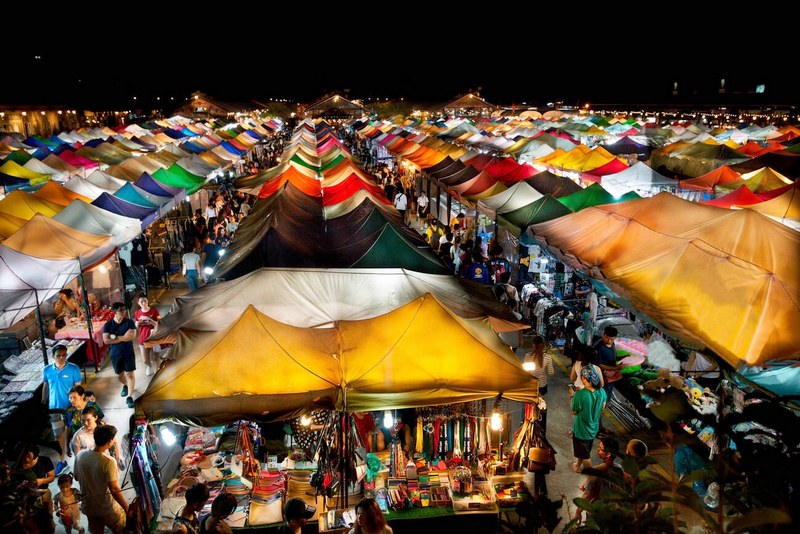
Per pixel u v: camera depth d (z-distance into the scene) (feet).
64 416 22.72
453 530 18.45
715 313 20.57
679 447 21.52
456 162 61.72
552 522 8.65
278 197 40.88
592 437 21.62
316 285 24.63
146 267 44.70
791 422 8.02
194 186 54.70
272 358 18.17
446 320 19.72
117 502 17.10
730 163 52.95
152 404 16.80
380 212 35.91
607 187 47.67
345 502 18.01
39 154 60.49
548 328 34.09
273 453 20.83
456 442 20.61
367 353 18.67
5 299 25.53
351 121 230.48
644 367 28.04
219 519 14.58
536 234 34.04
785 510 6.89
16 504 10.61
